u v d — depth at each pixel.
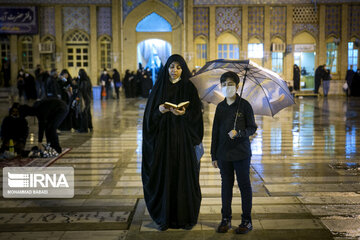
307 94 20.38
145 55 21.55
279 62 21.22
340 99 18.86
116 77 19.91
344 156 6.41
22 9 20.14
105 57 21.12
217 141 3.46
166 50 21.52
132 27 20.98
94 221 3.64
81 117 8.99
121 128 9.79
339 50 21.03
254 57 21.11
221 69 3.57
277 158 6.27
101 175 5.25
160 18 21.09
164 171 3.47
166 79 3.52
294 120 11.27
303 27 20.92
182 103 3.29
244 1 20.66
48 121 6.32
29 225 3.55
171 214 3.47
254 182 4.90
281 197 4.30
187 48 20.95
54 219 3.69
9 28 20.16
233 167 3.40
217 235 3.31
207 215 3.78
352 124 10.28
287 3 20.67
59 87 10.45
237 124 3.33
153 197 3.52
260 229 3.43
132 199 4.25
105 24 20.91
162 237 3.28
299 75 20.91
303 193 4.44
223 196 3.40
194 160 3.52
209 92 3.76
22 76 18.72
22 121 6.33
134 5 20.81
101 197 4.33
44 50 20.38
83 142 7.80
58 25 20.53
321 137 8.29
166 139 3.48
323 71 20.09
